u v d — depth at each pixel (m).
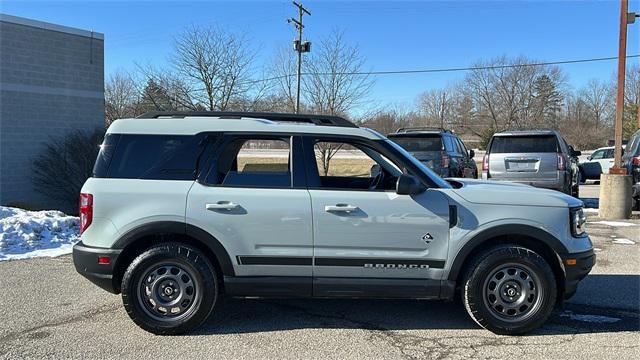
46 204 17.16
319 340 4.37
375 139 4.70
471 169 15.20
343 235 4.45
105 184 4.49
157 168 4.55
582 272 4.55
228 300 5.47
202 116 4.78
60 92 17.61
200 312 4.45
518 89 60.19
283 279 4.50
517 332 4.46
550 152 11.16
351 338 4.41
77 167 17.19
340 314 5.04
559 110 64.38
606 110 64.69
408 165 4.67
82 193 4.56
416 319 4.90
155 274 4.47
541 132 11.37
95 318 4.89
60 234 8.38
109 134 4.64
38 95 17.02
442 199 4.49
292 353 4.09
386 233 4.45
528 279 4.47
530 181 11.21
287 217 4.44
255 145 4.70
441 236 4.46
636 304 5.31
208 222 4.43
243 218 4.44
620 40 10.70
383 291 4.51
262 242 4.46
